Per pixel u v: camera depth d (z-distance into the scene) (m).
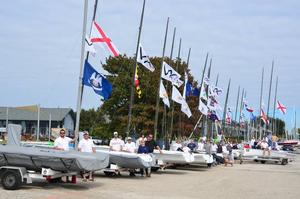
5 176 14.98
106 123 50.50
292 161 46.25
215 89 38.66
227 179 22.27
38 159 15.61
